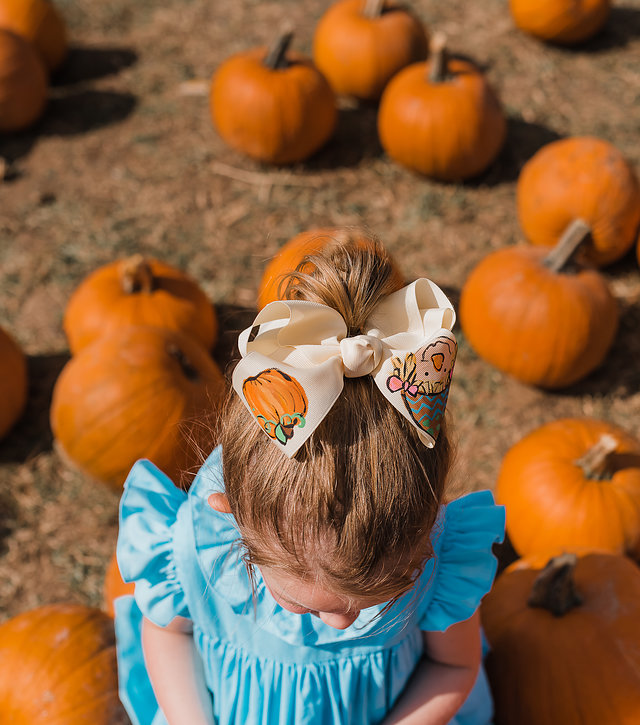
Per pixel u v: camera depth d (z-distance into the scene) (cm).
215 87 466
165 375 283
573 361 343
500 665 204
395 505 109
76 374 289
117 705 199
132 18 610
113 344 291
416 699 164
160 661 163
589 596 208
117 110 523
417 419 107
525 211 410
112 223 445
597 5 557
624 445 282
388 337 111
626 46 583
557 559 201
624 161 395
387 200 462
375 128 512
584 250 394
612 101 533
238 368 108
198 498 152
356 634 151
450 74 448
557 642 199
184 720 157
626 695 191
